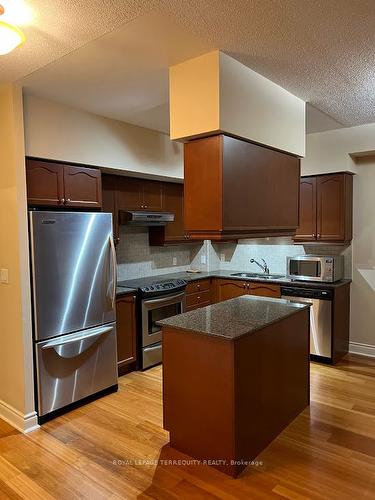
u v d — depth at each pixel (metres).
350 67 2.47
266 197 2.80
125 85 2.74
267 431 2.64
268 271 5.25
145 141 3.90
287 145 2.96
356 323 4.54
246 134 2.49
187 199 2.53
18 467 2.42
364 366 4.11
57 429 2.88
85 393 3.27
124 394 3.48
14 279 2.86
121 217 4.11
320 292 4.15
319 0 1.71
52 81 2.64
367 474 2.31
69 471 2.38
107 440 2.72
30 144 2.89
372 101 3.19
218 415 2.36
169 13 1.79
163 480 2.28
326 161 4.36
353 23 1.92
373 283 4.41
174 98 2.44
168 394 2.62
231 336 2.25
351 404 3.23
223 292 5.02
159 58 2.31
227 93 2.30
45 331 2.95
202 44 2.13
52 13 1.77
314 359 4.27
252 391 2.47
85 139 3.31
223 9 1.77
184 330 2.45
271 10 1.79
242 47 2.18
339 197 4.30
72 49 2.16
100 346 3.38
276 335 2.74
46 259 2.93
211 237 2.46
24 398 2.86
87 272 3.23
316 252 4.82
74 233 3.12
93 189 3.42
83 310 3.22
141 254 4.87
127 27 1.92
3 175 2.87
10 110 2.74
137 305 4.00
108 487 2.23
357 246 4.50
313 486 2.21
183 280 4.59
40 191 3.00
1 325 3.02
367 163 4.39
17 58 2.28
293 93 2.97
